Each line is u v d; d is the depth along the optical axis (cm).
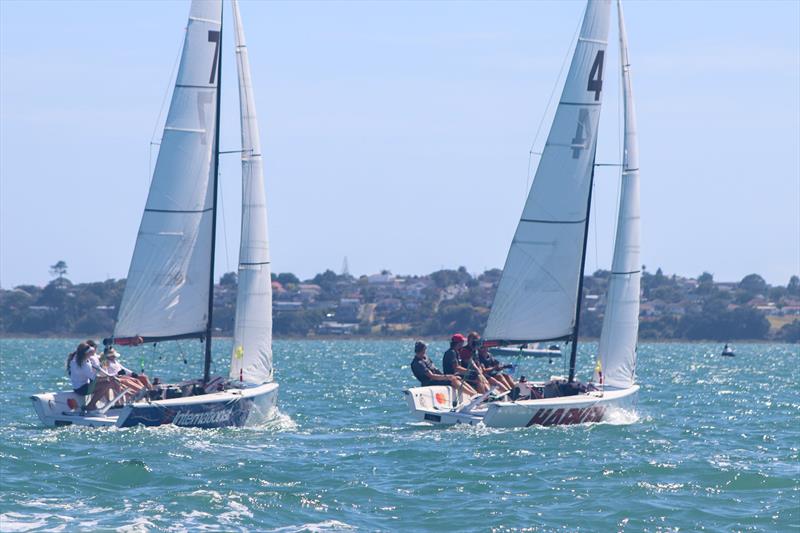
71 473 7831
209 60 10725
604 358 11181
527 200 11106
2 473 7788
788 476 7988
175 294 10669
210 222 10756
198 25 10694
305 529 6438
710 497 7312
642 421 11469
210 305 10794
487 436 9900
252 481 7688
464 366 10944
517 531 6450
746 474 7962
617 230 11169
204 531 6356
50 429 9850
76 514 6662
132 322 10581
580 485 7669
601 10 11088
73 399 10231
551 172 11088
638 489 7525
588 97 11112
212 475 7869
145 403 9856
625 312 11162
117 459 8388
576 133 11112
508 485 7662
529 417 10362
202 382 10669
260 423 10756
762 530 6488
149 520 6544
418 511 6900
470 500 7194
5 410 12850
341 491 7406
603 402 10806
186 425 10019
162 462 8319
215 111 10756
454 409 10512
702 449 9438
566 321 11162
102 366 10275
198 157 10706
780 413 13500
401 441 9675
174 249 10656
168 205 10638
